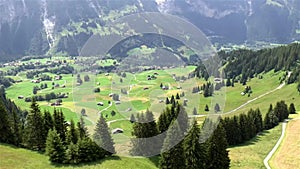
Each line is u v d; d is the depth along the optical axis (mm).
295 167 75312
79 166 55969
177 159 52281
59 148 59188
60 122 69062
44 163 59031
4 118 68750
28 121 67750
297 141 95938
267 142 99312
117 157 56719
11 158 59562
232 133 97438
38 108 68312
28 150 67125
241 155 84750
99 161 56219
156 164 54438
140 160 55406
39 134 66750
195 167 55156
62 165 57719
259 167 75312
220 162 59031
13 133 69688
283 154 84812
